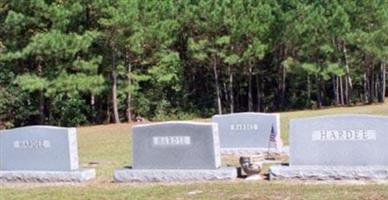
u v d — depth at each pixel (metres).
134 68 33.16
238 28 33.66
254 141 15.62
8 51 28.11
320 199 8.98
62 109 32.75
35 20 27.56
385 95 45.84
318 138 11.28
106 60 30.67
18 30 27.86
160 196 9.86
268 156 15.05
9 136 12.47
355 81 43.16
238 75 39.75
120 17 28.11
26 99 32.00
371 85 40.53
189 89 39.00
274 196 9.38
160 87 36.69
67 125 32.72
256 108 42.03
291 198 9.16
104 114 34.19
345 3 36.00
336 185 10.37
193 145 11.65
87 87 28.62
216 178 11.42
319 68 35.94
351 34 34.81
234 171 11.45
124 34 29.50
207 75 40.03
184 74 38.09
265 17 34.66
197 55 34.66
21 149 12.41
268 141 15.52
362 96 42.97
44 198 10.18
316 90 41.91
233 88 41.16
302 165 11.34
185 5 34.25
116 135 24.14
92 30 29.31
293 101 41.62
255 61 38.06
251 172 11.58
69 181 12.03
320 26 34.59
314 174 11.06
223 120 15.84
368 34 34.94
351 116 11.13
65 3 28.20
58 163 12.23
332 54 36.53
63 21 27.77
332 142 11.21
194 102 39.03
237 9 34.03
